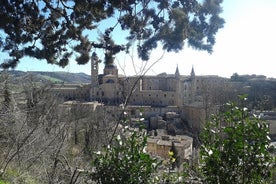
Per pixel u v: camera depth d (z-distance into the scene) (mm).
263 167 4180
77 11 9336
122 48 9703
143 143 5152
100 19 9617
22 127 9344
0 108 10086
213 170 4363
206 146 4543
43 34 9578
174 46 9367
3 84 11016
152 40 9359
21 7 8625
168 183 5445
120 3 8961
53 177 9297
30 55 9359
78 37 9820
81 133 19656
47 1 9086
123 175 5012
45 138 10523
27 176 8875
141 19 9250
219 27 9438
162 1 9008
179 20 8984
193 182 5066
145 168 5039
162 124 57469
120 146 5184
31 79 12383
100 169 5152
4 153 9938
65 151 11367
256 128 4176
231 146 4258
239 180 4309
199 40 9453
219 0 9289
